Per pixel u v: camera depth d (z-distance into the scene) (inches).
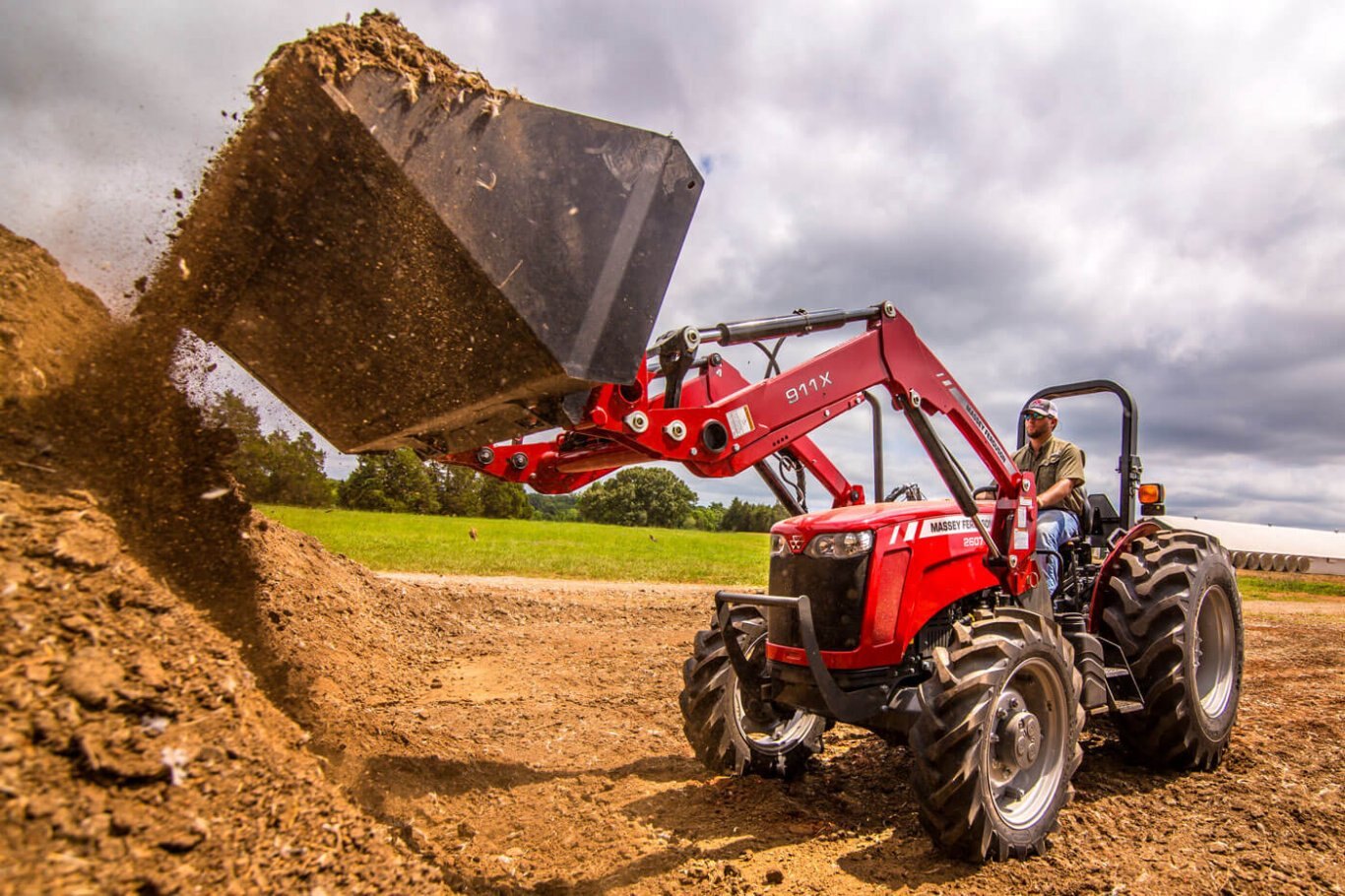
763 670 146.8
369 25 108.7
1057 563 177.6
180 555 119.3
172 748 76.7
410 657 245.3
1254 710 222.2
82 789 68.8
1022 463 201.3
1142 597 165.2
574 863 115.9
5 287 107.0
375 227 106.3
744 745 154.1
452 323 108.3
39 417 102.6
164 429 119.6
